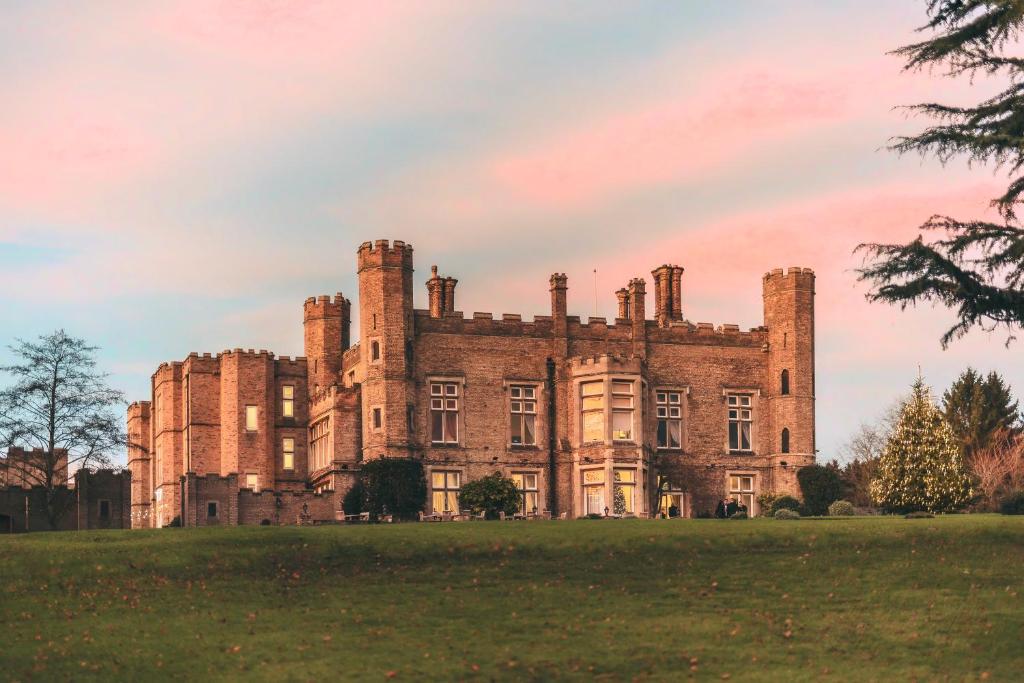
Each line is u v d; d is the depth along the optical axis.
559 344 70.69
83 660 33.34
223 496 64.31
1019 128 40.84
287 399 76.75
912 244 41.12
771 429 72.62
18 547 43.47
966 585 38.88
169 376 79.75
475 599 37.88
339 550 42.34
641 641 34.50
